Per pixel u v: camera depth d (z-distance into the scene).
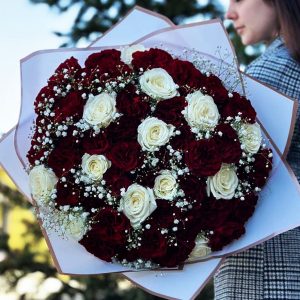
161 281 1.26
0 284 2.65
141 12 1.40
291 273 1.29
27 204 2.70
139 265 1.25
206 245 1.23
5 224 2.86
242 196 1.23
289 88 1.34
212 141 1.19
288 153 1.35
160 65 1.25
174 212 1.20
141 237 1.21
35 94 1.36
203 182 1.20
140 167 1.19
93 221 1.21
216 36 1.33
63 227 1.24
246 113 1.23
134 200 1.19
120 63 1.25
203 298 2.53
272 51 1.40
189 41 1.34
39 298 2.64
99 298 2.59
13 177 1.37
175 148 1.20
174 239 1.21
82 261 1.30
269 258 1.29
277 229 1.25
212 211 1.21
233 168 1.22
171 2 2.53
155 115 1.21
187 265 1.25
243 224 1.24
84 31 2.47
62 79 1.26
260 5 1.40
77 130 1.21
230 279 1.30
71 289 2.61
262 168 1.24
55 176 1.24
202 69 1.28
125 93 1.22
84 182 1.21
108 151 1.19
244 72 1.37
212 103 1.22
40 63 1.37
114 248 1.23
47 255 2.68
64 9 2.48
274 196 1.27
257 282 1.29
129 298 2.56
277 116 1.30
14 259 2.66
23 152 1.35
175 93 1.22
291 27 1.34
